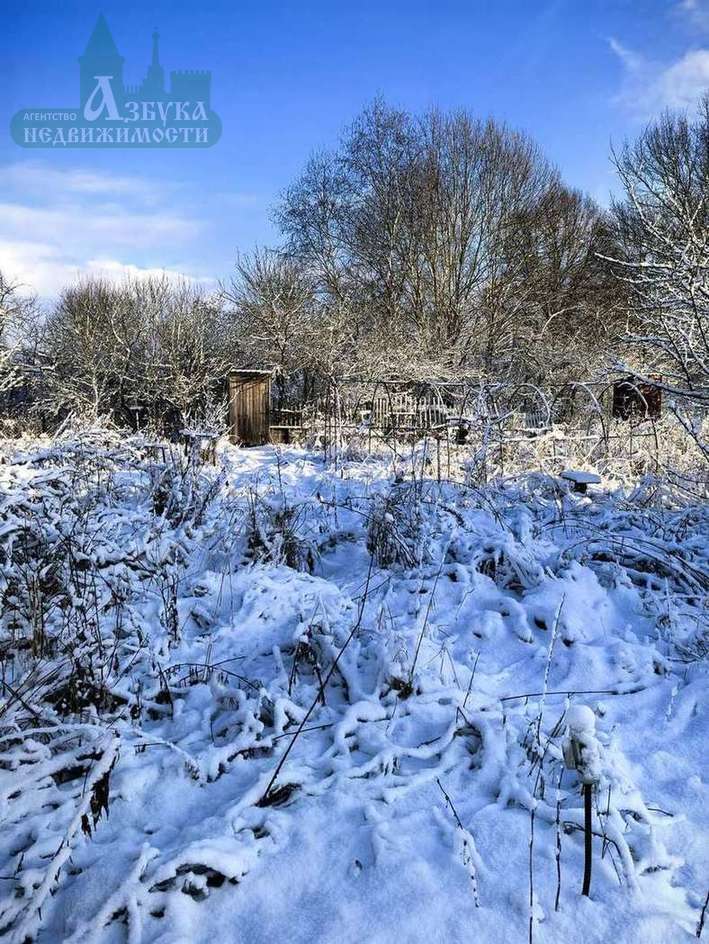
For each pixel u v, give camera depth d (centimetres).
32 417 1551
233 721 334
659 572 541
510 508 694
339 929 225
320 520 650
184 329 1842
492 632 445
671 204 670
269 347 2052
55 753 315
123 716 343
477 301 2548
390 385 1531
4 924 224
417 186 2577
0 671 360
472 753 325
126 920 226
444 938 223
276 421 1786
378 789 290
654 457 848
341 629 421
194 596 502
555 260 2611
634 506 687
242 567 555
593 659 403
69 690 342
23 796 275
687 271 603
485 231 2603
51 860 246
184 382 1619
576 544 547
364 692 364
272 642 429
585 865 239
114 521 487
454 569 519
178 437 1087
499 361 2095
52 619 384
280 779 285
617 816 270
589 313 2359
